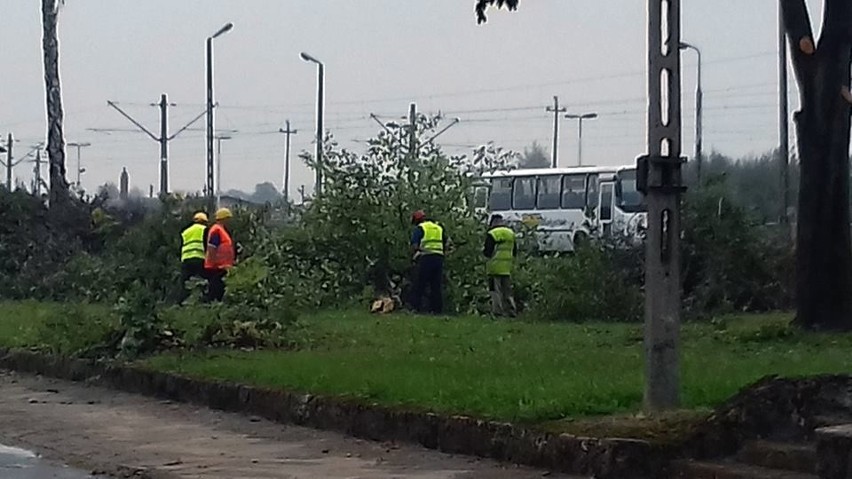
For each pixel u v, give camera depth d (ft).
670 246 42.27
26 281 113.91
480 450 43.16
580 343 68.03
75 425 52.80
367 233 104.01
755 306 95.96
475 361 57.67
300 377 54.29
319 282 100.37
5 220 117.08
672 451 38.58
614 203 167.84
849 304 71.41
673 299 42.29
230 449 46.24
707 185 98.32
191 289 73.31
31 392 63.36
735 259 95.04
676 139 42.09
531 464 41.22
